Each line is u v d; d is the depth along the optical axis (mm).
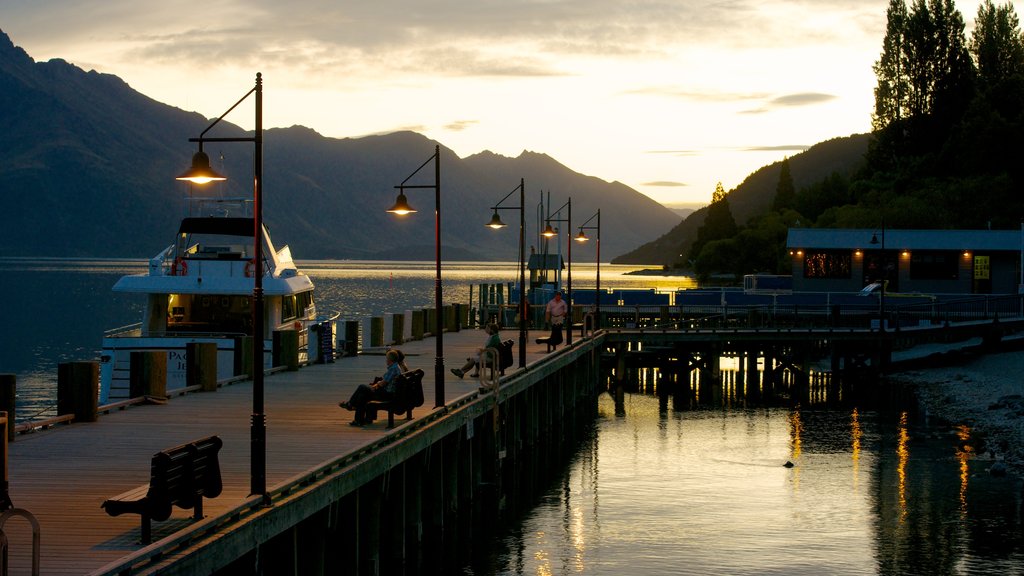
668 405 46938
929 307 56625
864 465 32188
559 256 65562
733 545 23391
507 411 30359
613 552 22922
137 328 36250
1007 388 45531
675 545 23422
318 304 133750
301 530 16578
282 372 31625
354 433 20500
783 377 56281
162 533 13086
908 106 129000
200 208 39719
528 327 52812
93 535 12984
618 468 32344
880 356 52344
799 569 21609
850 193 123750
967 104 124688
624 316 58219
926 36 127750
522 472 32062
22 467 17031
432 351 39062
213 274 34875
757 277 77062
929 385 49438
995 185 99062
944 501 27359
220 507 14273
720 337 51375
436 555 22781
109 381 31250
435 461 23734
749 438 37438
